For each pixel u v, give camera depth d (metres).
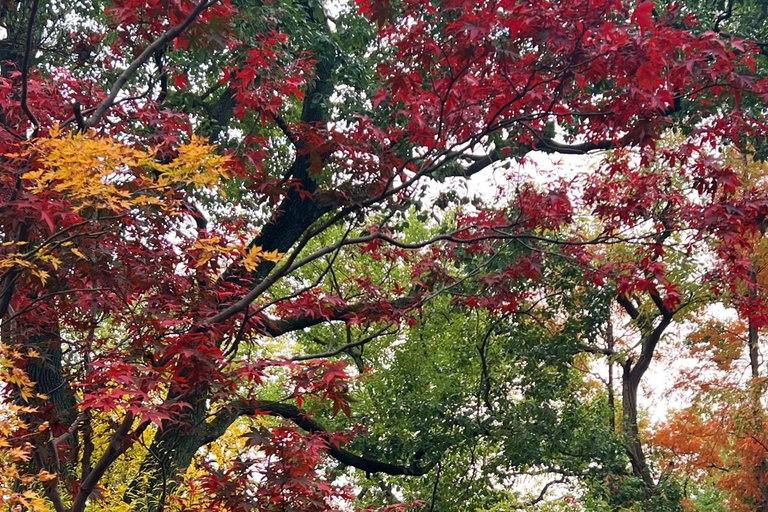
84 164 3.21
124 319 4.56
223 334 4.94
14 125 5.07
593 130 5.20
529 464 13.18
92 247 4.13
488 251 7.16
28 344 4.79
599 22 4.21
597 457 13.80
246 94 5.55
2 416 3.38
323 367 4.36
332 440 4.70
